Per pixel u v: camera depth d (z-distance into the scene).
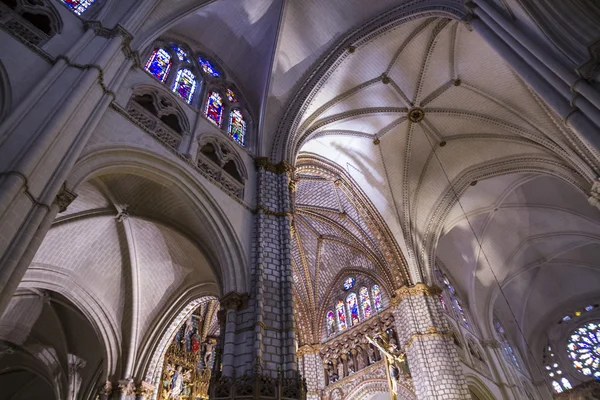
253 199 15.21
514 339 31.84
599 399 23.55
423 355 20.16
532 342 31.67
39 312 17.55
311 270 28.41
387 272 24.50
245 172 15.65
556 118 18.36
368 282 26.84
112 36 11.72
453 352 20.27
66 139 9.04
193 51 18.08
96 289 15.97
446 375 19.19
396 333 23.16
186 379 19.64
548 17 9.80
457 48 19.89
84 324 17.72
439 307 22.16
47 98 9.24
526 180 25.02
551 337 31.30
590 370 28.44
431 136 23.52
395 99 21.94
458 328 24.56
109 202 14.43
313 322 27.64
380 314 24.47
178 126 14.31
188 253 16.31
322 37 19.52
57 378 18.00
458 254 29.20
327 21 19.28
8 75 9.29
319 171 22.89
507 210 27.36
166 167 12.51
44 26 11.42
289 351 11.55
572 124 9.40
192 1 15.80
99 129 10.88
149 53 15.22
